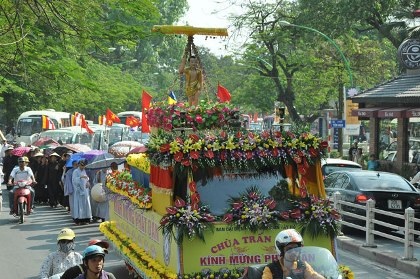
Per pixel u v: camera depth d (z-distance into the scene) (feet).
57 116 196.34
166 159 35.55
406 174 115.96
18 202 81.05
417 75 124.98
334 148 160.76
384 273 52.90
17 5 55.47
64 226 77.97
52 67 69.21
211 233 35.09
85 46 67.51
